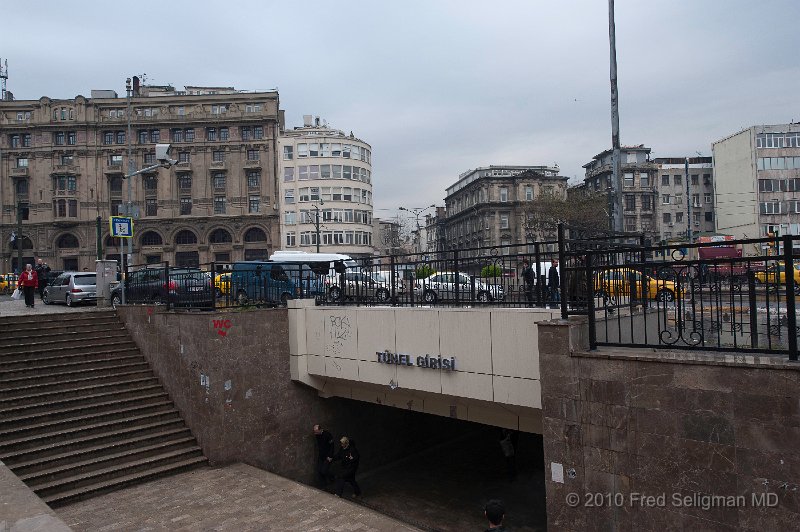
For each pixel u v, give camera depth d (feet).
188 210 207.62
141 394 42.80
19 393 38.22
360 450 49.21
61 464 34.35
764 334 23.66
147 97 206.49
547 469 23.17
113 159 208.23
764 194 178.81
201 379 39.93
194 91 232.53
